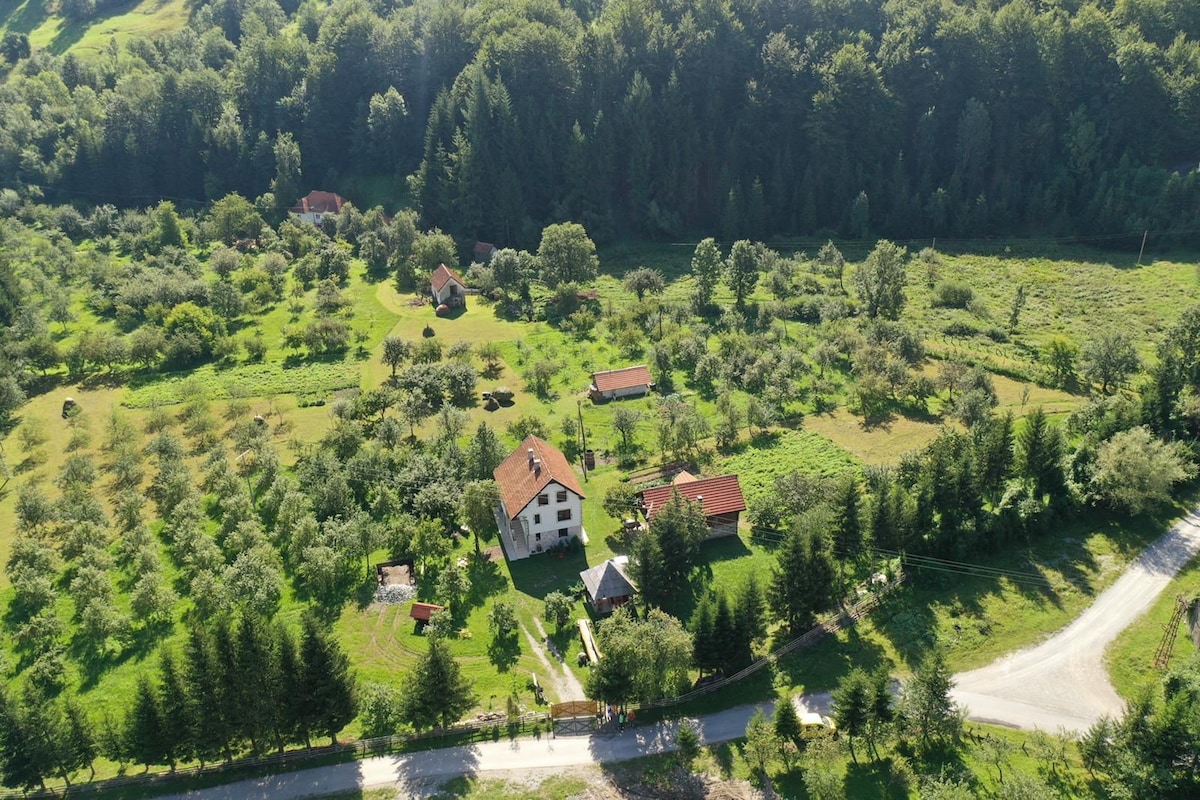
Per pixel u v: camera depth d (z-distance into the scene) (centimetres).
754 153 17975
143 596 7238
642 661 6241
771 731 5988
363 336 13100
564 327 13362
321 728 6103
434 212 17550
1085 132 16312
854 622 7294
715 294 14525
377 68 19450
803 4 18938
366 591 7725
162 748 5828
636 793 5881
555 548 8244
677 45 18288
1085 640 7019
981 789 5719
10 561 8212
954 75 17625
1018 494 8219
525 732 6381
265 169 19138
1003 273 14888
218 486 8981
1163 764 5525
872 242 16675
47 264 15725
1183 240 15038
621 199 18050
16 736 5722
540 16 19625
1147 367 11119
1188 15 17650
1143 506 8106
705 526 7912
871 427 10200
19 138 19975
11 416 11175
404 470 8856
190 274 15350
